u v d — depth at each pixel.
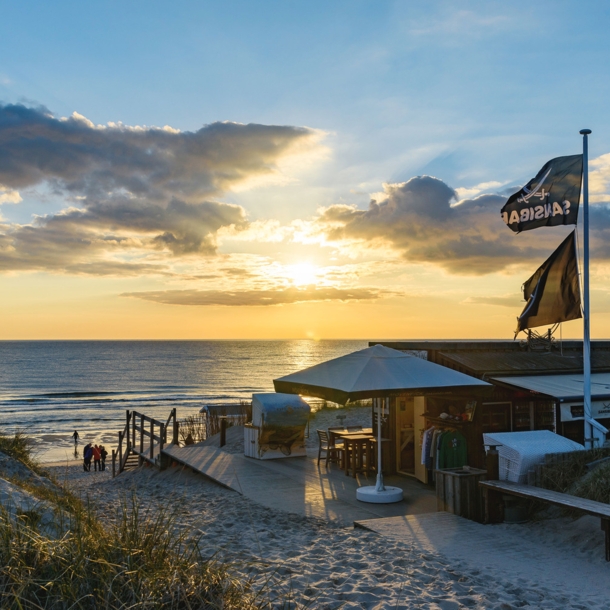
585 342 10.43
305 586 4.83
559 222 10.88
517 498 7.61
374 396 8.57
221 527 7.51
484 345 12.74
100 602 3.42
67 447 44.16
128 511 6.64
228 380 124.00
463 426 10.52
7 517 4.23
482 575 5.43
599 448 8.55
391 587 4.86
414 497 9.81
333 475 11.92
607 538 6.02
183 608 3.60
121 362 192.88
